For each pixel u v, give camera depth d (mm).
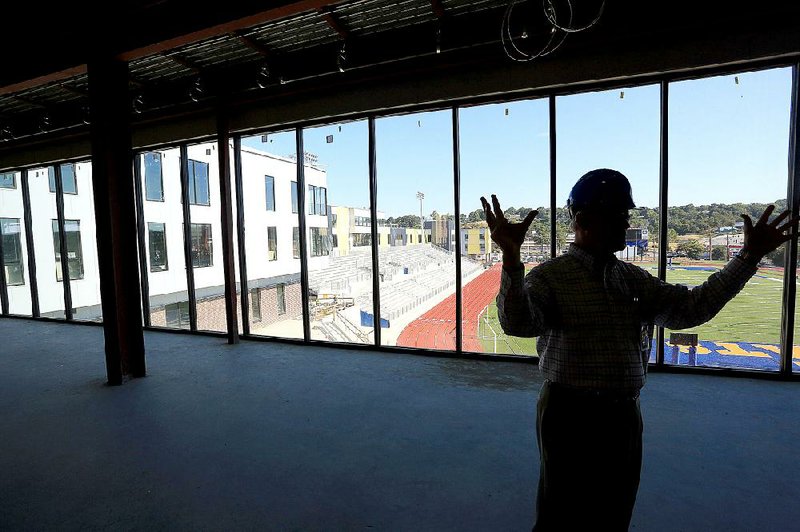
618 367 1252
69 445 2971
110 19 4094
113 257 4293
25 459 2783
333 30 4531
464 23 4176
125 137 4461
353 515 2141
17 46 4586
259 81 5043
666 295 1327
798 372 3955
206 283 10938
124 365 4367
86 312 9930
